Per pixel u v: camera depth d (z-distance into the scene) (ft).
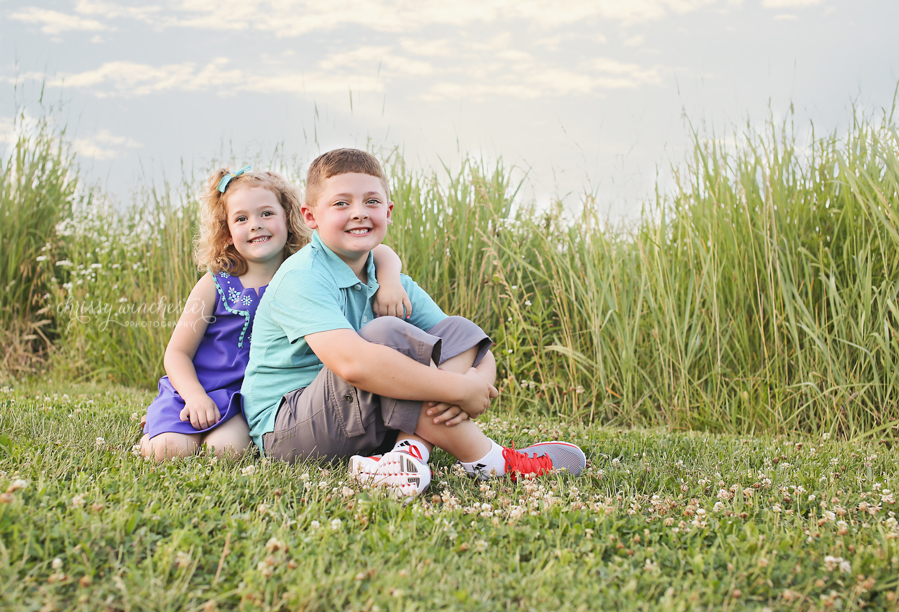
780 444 9.62
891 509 6.36
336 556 4.68
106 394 12.84
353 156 7.53
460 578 4.42
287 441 7.15
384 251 8.61
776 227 11.80
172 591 4.01
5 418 8.92
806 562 4.86
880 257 11.31
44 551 4.41
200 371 8.55
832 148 12.07
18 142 18.15
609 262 13.26
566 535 5.32
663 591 4.49
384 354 6.49
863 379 11.02
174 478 6.23
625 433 10.34
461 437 6.95
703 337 12.29
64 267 17.98
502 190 15.39
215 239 8.93
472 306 14.26
